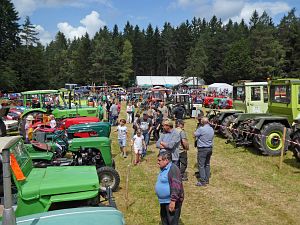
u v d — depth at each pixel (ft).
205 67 276.82
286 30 247.91
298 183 27.55
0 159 16.97
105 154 26.96
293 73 234.17
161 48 354.54
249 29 356.38
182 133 27.43
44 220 11.88
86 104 84.23
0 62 200.44
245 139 39.99
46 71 224.94
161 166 16.40
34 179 16.52
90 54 304.91
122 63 303.89
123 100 157.89
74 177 16.89
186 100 78.89
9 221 10.33
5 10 224.53
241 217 21.26
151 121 45.29
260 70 240.12
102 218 11.85
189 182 28.68
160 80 231.91
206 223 20.54
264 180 28.58
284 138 31.76
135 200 24.66
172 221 16.20
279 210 22.17
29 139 40.40
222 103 94.17
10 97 136.46
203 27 384.47
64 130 35.63
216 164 34.32
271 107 41.50
